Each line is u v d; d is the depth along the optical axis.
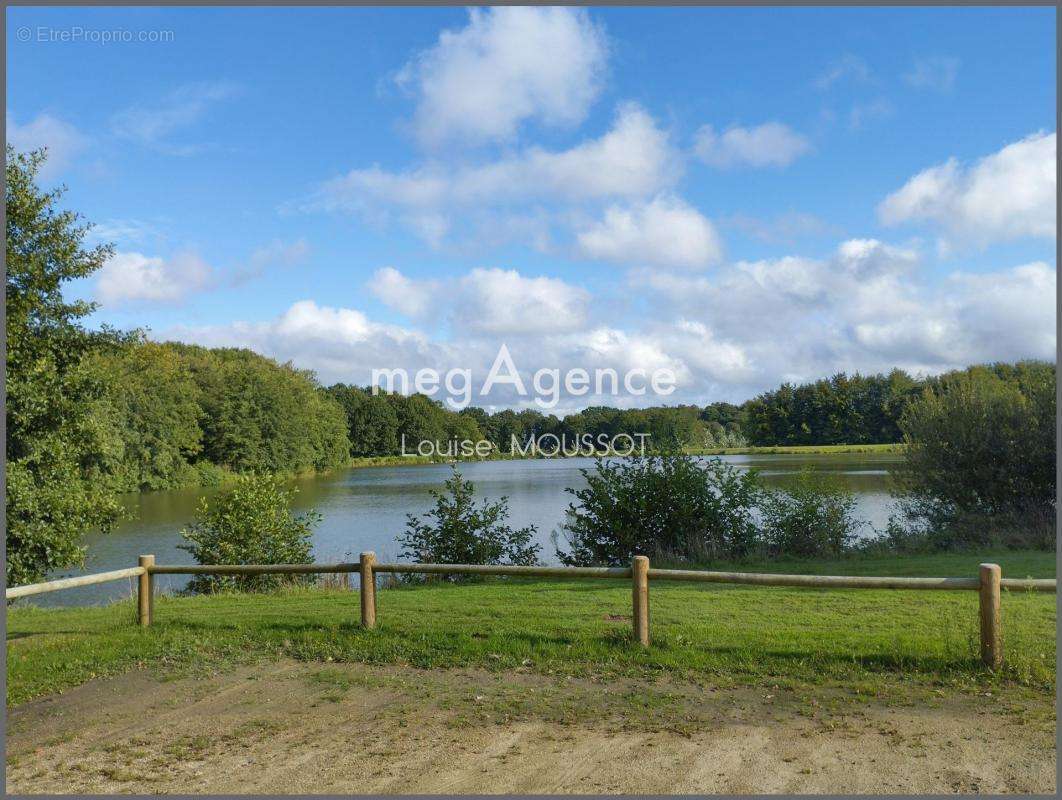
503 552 16.36
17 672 7.63
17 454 16.72
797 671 7.06
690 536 16.23
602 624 8.94
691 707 6.26
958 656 7.14
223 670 7.68
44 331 17.61
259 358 101.38
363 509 36.16
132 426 56.91
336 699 6.71
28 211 16.73
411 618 9.58
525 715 6.17
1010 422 17.61
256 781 5.05
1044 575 11.18
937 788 4.73
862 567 13.40
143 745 5.75
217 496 17.62
